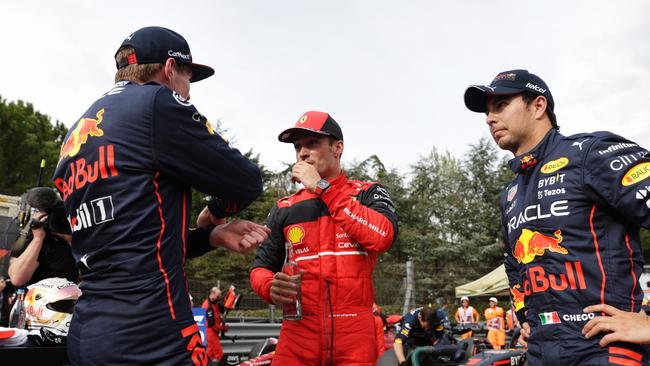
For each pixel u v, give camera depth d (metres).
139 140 1.61
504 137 2.11
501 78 2.13
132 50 1.83
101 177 1.61
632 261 1.76
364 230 2.29
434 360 4.79
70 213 1.71
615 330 1.60
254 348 5.51
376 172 36.66
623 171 1.70
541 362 1.80
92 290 1.58
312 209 2.51
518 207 2.00
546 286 1.81
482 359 4.50
